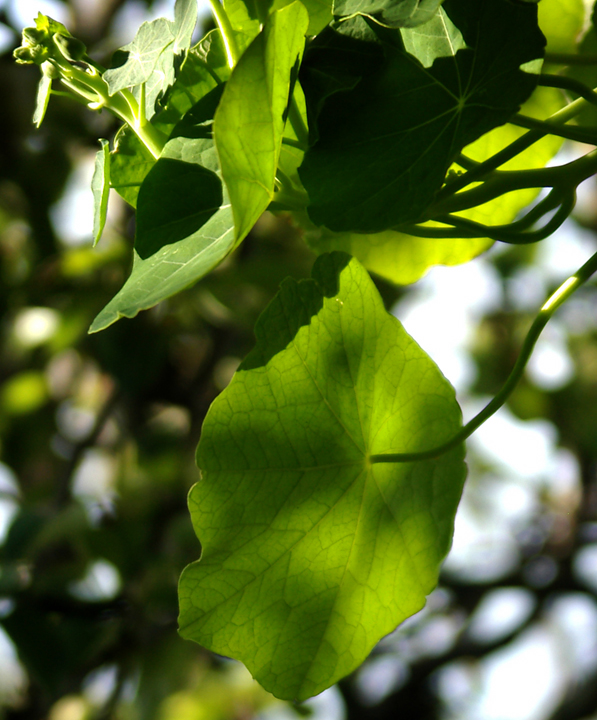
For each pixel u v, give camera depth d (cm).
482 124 31
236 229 29
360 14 30
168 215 31
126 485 78
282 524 32
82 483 96
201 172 31
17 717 74
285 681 32
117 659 68
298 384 32
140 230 31
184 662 68
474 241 38
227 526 32
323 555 32
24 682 75
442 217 33
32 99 81
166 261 30
